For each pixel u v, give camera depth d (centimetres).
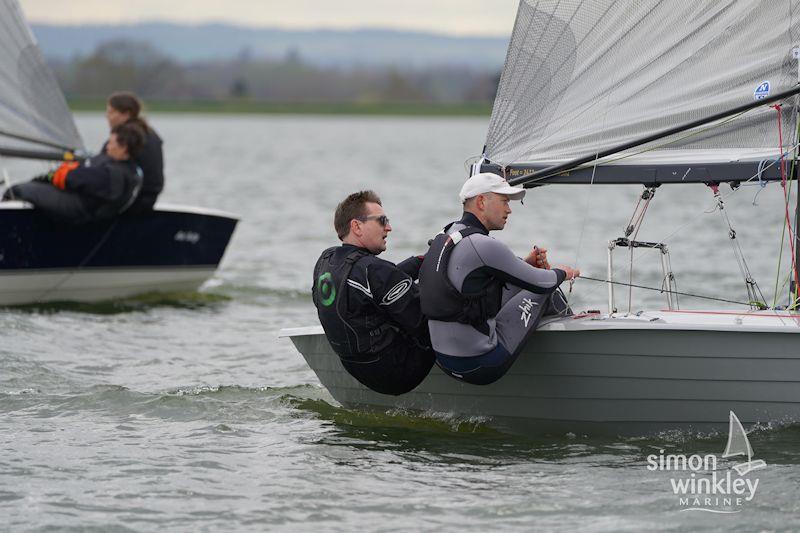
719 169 2123
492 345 1956
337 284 2059
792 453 1931
